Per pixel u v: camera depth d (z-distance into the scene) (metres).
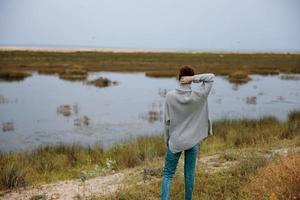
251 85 34.28
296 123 13.66
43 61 66.06
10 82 35.28
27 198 6.30
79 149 11.52
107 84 34.69
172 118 4.68
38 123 17.39
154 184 6.33
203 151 10.05
